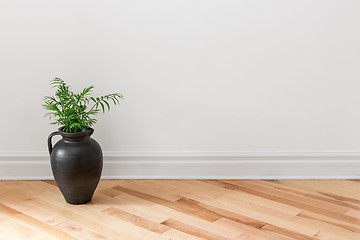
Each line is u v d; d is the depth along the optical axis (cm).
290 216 226
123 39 270
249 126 281
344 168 284
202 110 280
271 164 284
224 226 214
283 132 282
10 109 278
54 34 269
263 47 270
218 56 271
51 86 275
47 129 281
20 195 256
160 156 285
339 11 264
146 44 271
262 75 273
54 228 211
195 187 271
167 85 277
